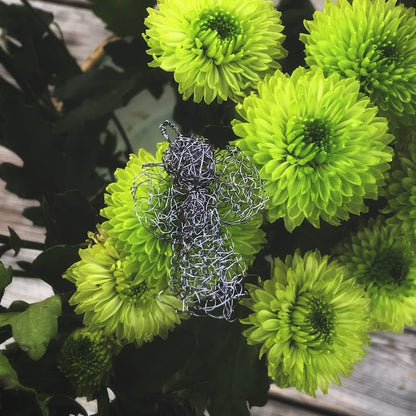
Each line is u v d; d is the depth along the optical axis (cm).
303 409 30
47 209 24
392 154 19
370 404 30
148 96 31
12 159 33
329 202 19
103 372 20
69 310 21
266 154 18
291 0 26
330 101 18
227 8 19
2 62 28
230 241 18
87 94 28
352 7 20
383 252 21
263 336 19
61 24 36
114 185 18
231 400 21
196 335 21
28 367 20
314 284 20
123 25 26
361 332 21
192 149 16
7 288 31
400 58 20
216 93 19
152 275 18
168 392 21
